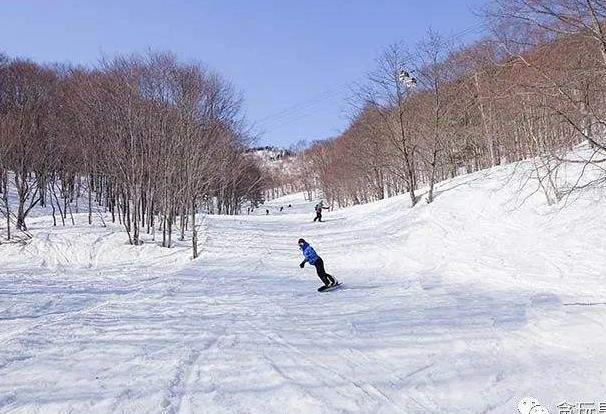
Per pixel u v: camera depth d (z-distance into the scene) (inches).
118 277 705.0
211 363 276.8
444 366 262.4
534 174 709.3
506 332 311.7
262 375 256.1
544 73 336.8
